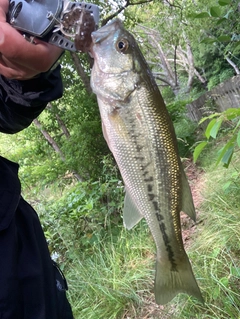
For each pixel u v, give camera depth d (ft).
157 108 1.15
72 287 2.68
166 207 1.23
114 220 3.56
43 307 1.06
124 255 2.86
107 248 3.05
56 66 1.03
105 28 1.10
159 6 8.14
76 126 4.73
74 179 5.27
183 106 7.12
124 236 3.10
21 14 0.80
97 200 3.76
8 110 1.09
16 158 6.17
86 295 2.53
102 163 4.48
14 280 0.99
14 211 1.06
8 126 1.16
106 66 1.09
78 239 3.45
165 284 1.33
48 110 4.93
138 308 2.25
